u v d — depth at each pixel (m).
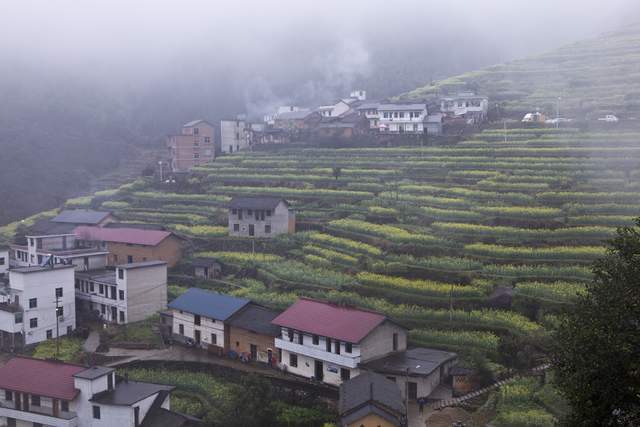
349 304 54.06
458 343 49.81
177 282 73.50
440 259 60.75
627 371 26.05
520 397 40.94
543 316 50.09
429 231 68.25
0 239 94.94
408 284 57.16
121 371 54.31
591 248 57.69
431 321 52.84
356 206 80.25
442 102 113.75
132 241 78.12
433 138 99.75
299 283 64.19
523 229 63.12
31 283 63.84
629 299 27.41
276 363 54.03
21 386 45.44
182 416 43.31
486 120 105.81
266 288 66.06
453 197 76.25
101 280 69.00
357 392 41.00
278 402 46.03
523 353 45.81
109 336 63.56
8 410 45.59
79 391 43.75
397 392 41.38
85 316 70.50
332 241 71.31
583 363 27.36
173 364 55.59
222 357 57.66
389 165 91.50
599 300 29.09
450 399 44.34
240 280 70.25
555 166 77.94
